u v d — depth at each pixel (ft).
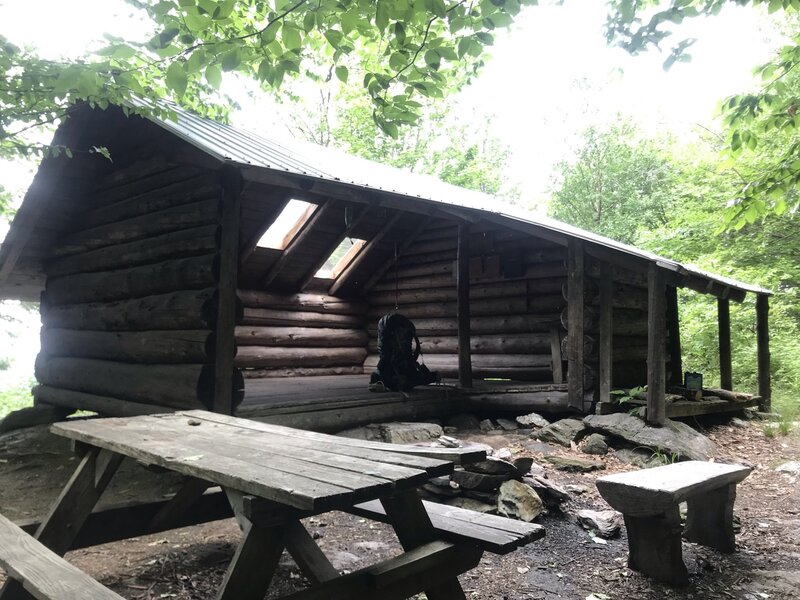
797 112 15.05
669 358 30.50
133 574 11.37
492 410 27.22
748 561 12.66
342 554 12.57
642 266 22.77
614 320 26.35
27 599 8.79
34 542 8.80
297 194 26.96
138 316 21.53
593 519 14.11
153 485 16.97
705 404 25.71
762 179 15.11
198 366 18.61
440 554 7.95
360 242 34.27
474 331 31.91
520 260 29.73
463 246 27.63
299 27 10.94
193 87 22.50
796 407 31.12
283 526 7.22
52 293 28.02
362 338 38.27
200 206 19.58
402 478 6.72
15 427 24.50
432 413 25.30
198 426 11.13
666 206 57.00
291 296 34.45
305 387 27.73
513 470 15.12
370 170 28.22
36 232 26.68
